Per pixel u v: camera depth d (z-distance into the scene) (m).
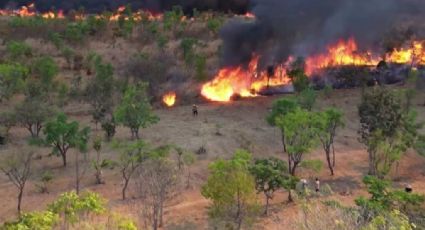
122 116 69.81
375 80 101.50
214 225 46.66
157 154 55.09
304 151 56.59
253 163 54.91
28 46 123.31
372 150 58.97
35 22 153.00
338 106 86.25
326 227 23.81
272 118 69.56
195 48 129.25
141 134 74.00
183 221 47.91
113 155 65.38
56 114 75.12
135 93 74.75
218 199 43.91
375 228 23.70
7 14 192.88
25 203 52.69
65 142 63.50
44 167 62.03
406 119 61.22
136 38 145.25
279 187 50.44
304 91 80.62
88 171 60.88
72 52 119.56
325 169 61.41
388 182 50.06
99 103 81.19
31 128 73.88
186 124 79.31
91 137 71.94
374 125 58.75
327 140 60.00
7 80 85.94
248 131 75.75
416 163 63.75
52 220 29.78
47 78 91.94
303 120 57.56
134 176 57.78
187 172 60.09
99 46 137.38
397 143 59.91
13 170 57.66
